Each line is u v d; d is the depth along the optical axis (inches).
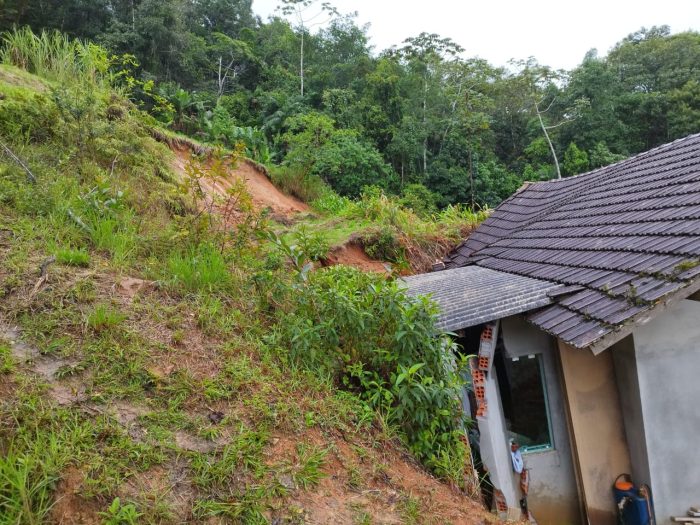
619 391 202.2
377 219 455.8
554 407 217.6
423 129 1104.8
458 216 530.3
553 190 426.9
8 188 179.6
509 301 199.2
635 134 1309.1
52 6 970.7
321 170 738.8
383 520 106.0
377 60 1278.3
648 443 183.3
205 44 1278.3
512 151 1520.7
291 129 812.6
